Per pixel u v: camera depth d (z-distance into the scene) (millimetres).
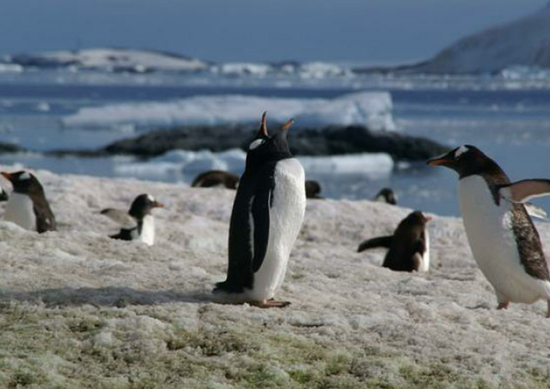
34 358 18281
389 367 18703
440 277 34031
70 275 24859
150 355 18812
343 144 191750
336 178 146375
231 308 21828
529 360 19719
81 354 18859
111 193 58094
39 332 19812
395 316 22344
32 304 21672
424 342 20406
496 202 25312
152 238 42875
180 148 189500
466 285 30062
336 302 24109
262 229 21406
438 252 45094
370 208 57844
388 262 37625
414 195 119500
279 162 21938
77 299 22188
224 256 32312
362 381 18234
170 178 141250
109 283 24250
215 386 17469
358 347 19875
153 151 186500
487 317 23469
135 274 25375
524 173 142375
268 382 17891
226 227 50656
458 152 26078
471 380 18281
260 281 22016
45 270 25266
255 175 22062
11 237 30219
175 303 22156
